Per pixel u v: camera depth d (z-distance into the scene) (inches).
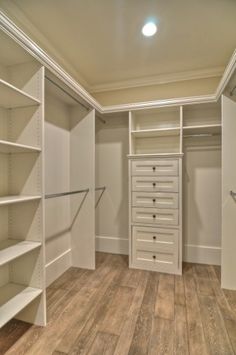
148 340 56.8
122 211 120.1
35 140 63.6
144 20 74.0
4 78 64.6
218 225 105.4
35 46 58.4
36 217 63.8
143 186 98.8
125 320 64.5
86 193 101.0
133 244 101.0
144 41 85.2
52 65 66.3
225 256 82.9
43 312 62.1
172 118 108.6
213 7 68.4
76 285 85.6
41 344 55.3
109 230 122.3
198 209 107.7
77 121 102.0
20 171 65.2
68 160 102.0
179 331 60.0
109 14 71.2
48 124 87.7
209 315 66.8
